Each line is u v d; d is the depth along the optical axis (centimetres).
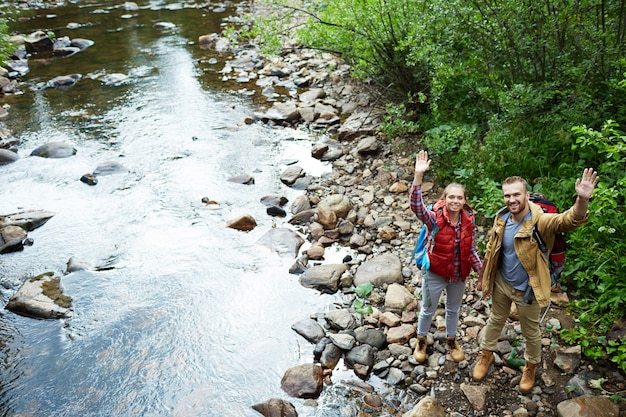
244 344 463
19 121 907
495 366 421
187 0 1762
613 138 467
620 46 544
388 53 750
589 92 575
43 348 466
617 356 401
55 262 573
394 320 470
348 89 949
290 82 1027
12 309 511
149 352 459
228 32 929
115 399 416
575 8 553
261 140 818
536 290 357
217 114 913
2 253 588
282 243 585
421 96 671
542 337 440
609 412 369
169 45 1294
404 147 742
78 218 648
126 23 1503
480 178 587
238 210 654
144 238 608
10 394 423
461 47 688
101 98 995
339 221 616
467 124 679
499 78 644
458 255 387
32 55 1245
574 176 546
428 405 383
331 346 447
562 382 404
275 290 525
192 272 552
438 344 445
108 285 537
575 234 478
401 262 547
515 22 577
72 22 1523
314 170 732
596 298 459
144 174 739
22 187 716
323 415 394
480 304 479
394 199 646
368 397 406
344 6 774
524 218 361
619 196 503
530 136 607
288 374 423
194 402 411
